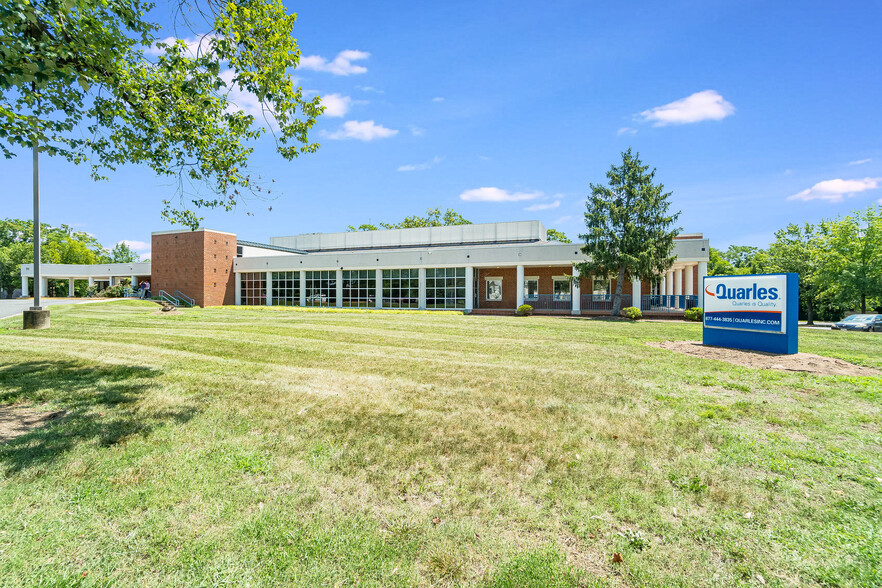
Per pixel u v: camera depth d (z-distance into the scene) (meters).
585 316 27.25
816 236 38.97
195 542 2.77
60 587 2.36
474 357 10.06
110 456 4.05
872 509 3.29
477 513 3.20
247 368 8.41
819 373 8.52
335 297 36.16
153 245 39.38
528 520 3.11
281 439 4.59
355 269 35.31
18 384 6.72
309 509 3.21
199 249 36.84
